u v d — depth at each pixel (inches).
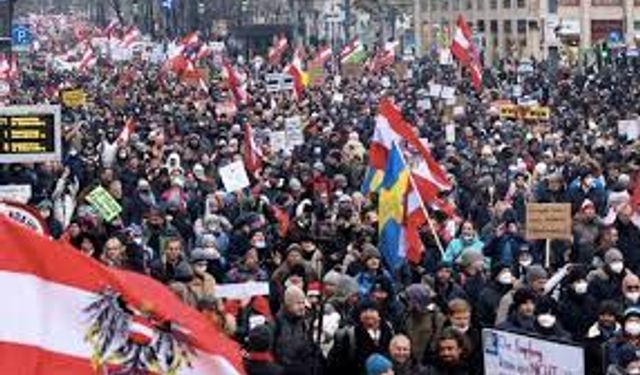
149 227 1003.3
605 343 642.8
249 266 839.7
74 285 346.0
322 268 871.1
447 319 666.2
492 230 1011.3
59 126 869.8
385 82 3011.8
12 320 339.6
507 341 532.1
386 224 846.5
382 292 719.7
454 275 813.2
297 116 1926.7
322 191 1204.5
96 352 346.9
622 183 1169.4
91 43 4736.7
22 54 5388.8
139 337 352.2
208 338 360.2
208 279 740.7
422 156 956.0
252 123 2031.3
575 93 2677.2
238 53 5728.3
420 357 655.1
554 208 898.7
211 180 1301.7
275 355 653.9
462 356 621.6
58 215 1058.7
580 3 5679.1
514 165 1408.7
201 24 6343.5
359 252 842.2
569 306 736.3
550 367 519.2
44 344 342.0
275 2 7475.4
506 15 5900.6
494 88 2997.0
